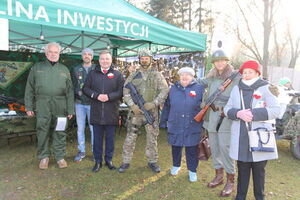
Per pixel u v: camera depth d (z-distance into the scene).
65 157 4.39
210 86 3.21
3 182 3.44
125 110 5.78
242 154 2.65
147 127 3.76
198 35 5.13
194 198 3.15
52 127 3.90
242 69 2.75
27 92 3.67
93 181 3.53
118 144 5.23
